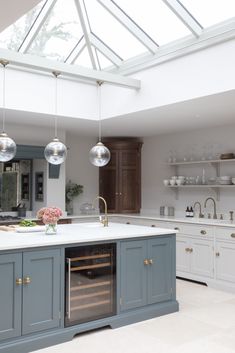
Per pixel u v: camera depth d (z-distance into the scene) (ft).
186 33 14.62
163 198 23.80
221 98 14.34
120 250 13.00
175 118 18.37
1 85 15.74
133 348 10.91
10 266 10.69
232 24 12.99
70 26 16.42
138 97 16.81
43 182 21.79
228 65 13.26
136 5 14.62
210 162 20.22
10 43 15.87
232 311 14.24
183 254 19.27
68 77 17.69
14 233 13.24
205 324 12.85
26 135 20.61
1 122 19.56
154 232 13.75
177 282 18.71
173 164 22.07
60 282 11.63
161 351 10.69
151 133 23.38
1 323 10.48
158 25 14.97
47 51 17.03
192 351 10.68
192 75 14.53
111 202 24.64
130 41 16.39
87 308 12.23
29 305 10.98
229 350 10.74
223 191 20.15
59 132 21.93
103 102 18.72
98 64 18.33
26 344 10.72
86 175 25.16
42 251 11.30
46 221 12.82
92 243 12.34
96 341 11.47
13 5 7.73
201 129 21.53
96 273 12.50
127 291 13.10
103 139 25.30
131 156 24.81
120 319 12.71
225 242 17.24
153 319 13.41
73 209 24.50
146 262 13.60
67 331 11.54
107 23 16.16
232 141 19.85
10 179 22.03
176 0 13.34
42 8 14.78
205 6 13.20
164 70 15.66
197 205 21.65
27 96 16.55
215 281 17.61
